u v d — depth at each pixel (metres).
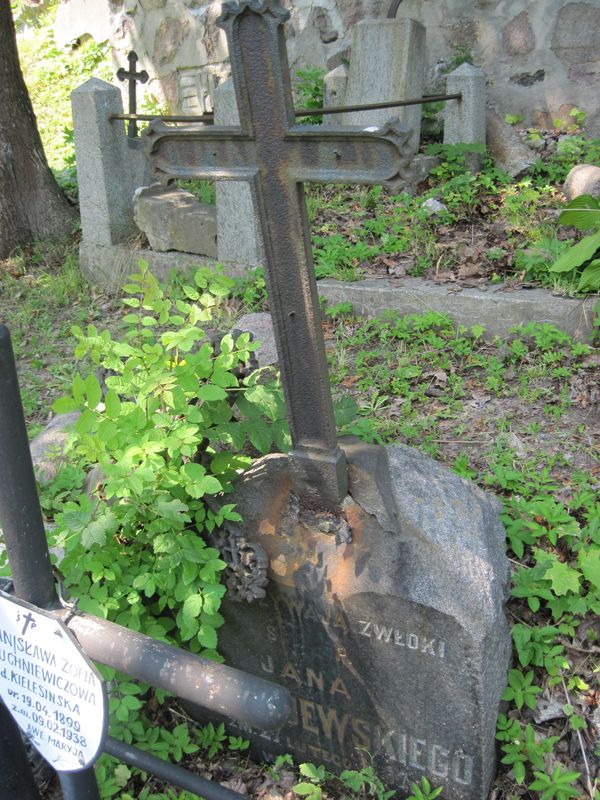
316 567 2.38
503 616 2.42
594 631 2.64
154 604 2.61
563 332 4.18
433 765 2.44
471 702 2.27
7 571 2.27
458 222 5.39
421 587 2.25
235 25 1.94
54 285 5.75
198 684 1.50
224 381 2.29
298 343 2.19
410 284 4.70
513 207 5.27
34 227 6.59
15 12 11.07
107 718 1.46
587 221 4.45
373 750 2.53
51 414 4.13
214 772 2.69
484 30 6.82
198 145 2.16
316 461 2.30
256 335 3.96
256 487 2.46
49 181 6.68
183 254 5.52
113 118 5.57
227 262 5.25
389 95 6.17
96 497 2.56
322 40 7.56
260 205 2.12
